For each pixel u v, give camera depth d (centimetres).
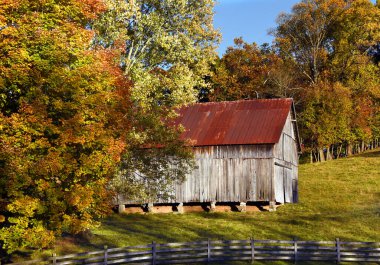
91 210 2186
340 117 7244
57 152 1889
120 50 2684
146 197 2847
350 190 4959
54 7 2023
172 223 3719
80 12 2180
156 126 2792
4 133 1831
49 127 1875
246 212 4150
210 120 4447
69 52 1973
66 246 2805
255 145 4200
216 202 4259
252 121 4356
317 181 5491
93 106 2020
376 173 5647
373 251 2736
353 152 8688
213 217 3997
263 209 4250
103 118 2058
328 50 8544
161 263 2569
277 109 4425
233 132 4284
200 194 4250
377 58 9075
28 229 1897
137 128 2777
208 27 3164
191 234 3325
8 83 1858
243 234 3350
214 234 3338
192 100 3125
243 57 7994
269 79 7781
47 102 1902
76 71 1981
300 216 3938
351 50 8106
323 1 8100
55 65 1938
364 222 3659
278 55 8481
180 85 3011
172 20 3078
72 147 1955
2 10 1873
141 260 2567
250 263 2647
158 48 3089
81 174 2009
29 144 1830
